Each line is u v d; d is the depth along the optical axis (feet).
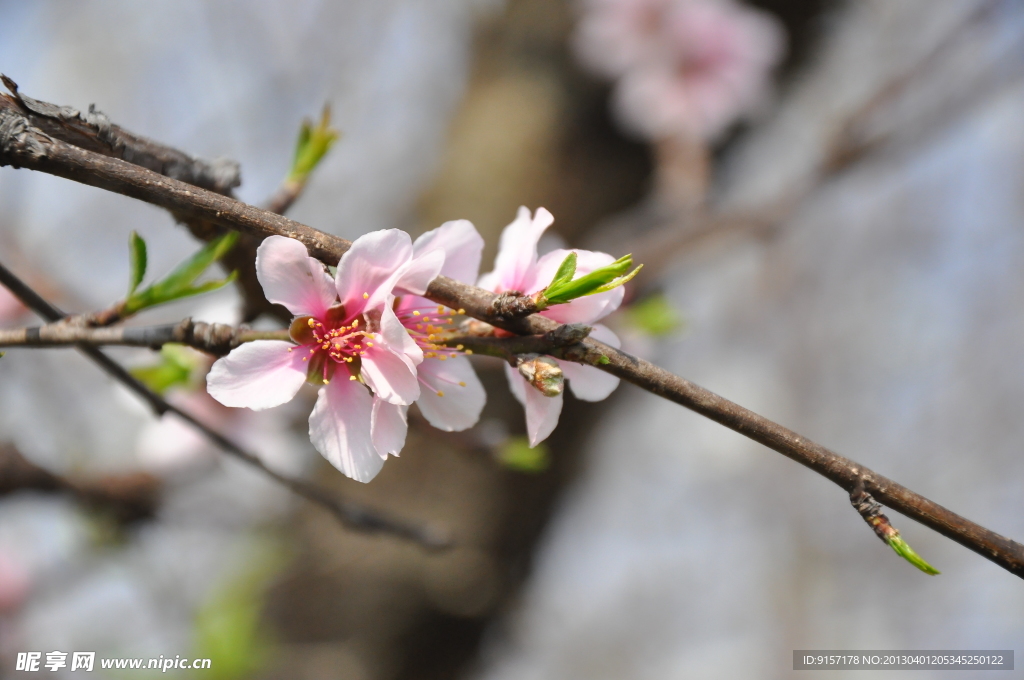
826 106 18.52
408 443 12.77
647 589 34.17
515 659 14.74
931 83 14.37
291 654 12.34
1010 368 30.19
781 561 30.12
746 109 14.02
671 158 13.71
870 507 4.22
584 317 4.88
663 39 13.56
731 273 27.17
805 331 27.45
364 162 18.20
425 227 13.93
